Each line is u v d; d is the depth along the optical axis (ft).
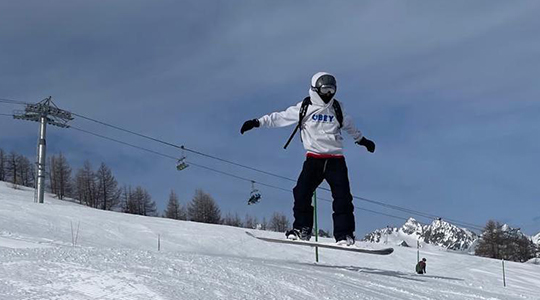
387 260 111.24
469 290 25.30
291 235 25.23
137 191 301.02
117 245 84.94
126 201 298.56
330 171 24.95
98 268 14.47
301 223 25.34
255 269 17.48
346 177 25.08
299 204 25.27
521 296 28.53
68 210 102.22
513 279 114.93
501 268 126.11
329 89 24.43
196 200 278.46
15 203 100.01
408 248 137.39
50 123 130.52
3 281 12.85
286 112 25.27
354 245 24.57
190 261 17.25
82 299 11.89
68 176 295.89
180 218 280.31
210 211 276.41
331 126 25.02
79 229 89.71
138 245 88.53
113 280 13.30
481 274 115.96
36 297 11.79
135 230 98.07
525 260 247.09
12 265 14.47
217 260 18.40
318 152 25.00
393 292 19.84
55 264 14.80
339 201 24.79
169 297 12.22
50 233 81.87
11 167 311.68
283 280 16.43
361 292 17.47
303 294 15.17
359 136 26.14
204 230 107.34
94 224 95.55
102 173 296.10
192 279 14.51
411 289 21.68
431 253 133.08
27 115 126.62
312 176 25.11
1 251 17.08
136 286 12.89
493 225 256.93
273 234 113.50
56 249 18.30
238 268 17.08
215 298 12.86
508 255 247.70
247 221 279.69
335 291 16.43
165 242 94.12
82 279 13.33
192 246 94.94
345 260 103.14
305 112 24.93
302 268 22.91
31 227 83.35
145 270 14.94
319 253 102.53
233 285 14.60
